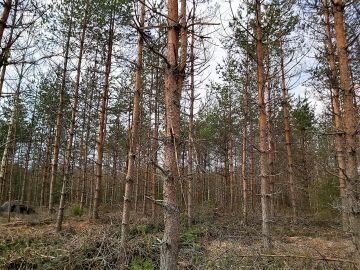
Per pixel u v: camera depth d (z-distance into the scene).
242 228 8.86
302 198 18.91
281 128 16.33
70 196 21.20
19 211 16.02
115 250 6.59
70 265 6.27
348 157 4.15
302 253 5.27
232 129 17.50
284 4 8.00
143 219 11.16
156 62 10.59
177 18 3.43
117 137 18.28
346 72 4.52
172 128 3.25
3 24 4.04
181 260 5.56
